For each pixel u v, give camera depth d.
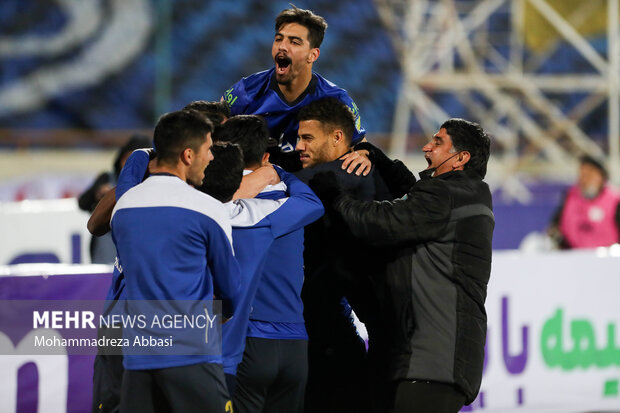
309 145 12.70
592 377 19.28
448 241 11.91
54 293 14.38
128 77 49.91
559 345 18.89
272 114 14.33
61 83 48.91
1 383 13.83
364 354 13.77
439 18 52.75
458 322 11.80
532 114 53.34
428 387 11.70
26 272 14.21
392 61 52.66
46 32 48.88
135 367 10.64
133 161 11.91
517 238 40.34
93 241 20.23
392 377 11.91
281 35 13.77
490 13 53.22
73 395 14.55
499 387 18.12
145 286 10.55
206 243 10.74
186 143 10.91
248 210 11.55
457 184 12.06
